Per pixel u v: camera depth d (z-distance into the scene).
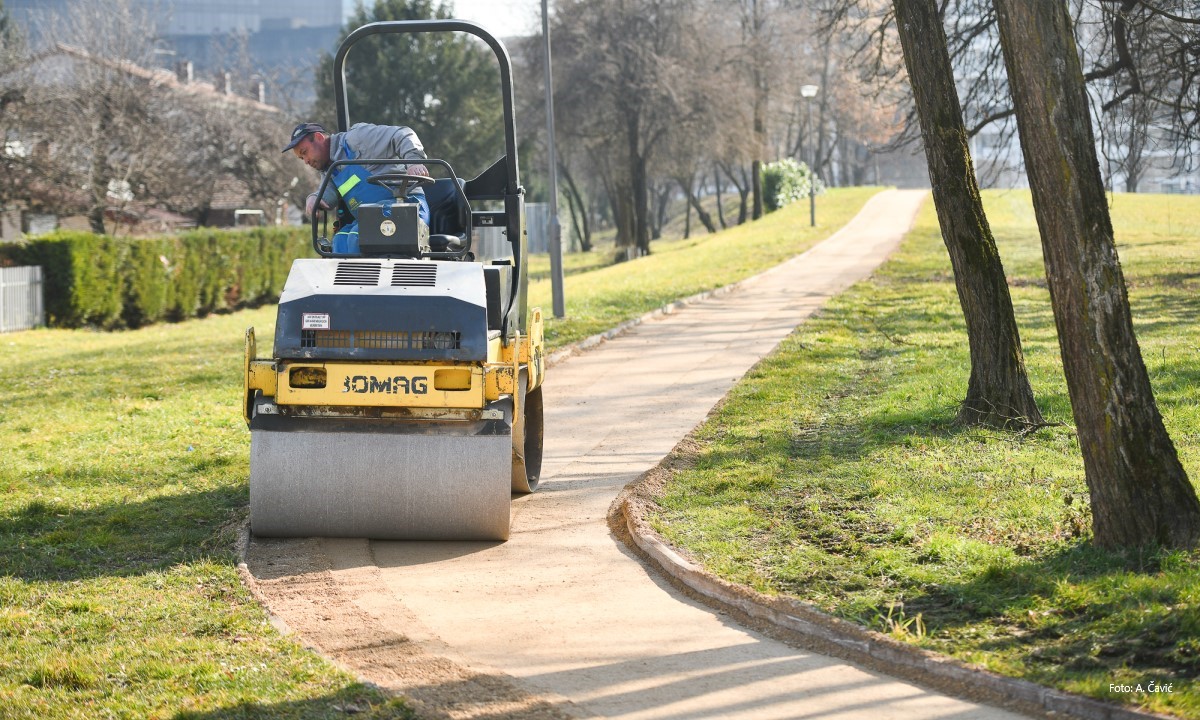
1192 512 9.34
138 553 11.07
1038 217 9.63
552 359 23.41
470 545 11.49
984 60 25.30
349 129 12.47
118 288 43.50
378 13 80.06
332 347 10.80
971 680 7.55
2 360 30.81
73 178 56.00
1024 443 13.84
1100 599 8.38
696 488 12.92
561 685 7.80
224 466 15.02
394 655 8.34
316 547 11.15
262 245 55.19
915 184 176.50
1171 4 24.78
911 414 15.76
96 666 7.91
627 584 10.17
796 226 70.38
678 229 152.38
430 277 11.05
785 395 18.28
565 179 109.38
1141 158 29.30
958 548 9.86
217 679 7.67
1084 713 6.96
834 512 11.59
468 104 79.94
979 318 14.88
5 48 55.28
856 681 7.78
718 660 8.24
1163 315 25.77
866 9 26.36
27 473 14.65
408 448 11.12
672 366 22.36
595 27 72.56
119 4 68.31
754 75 76.94
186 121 73.88
